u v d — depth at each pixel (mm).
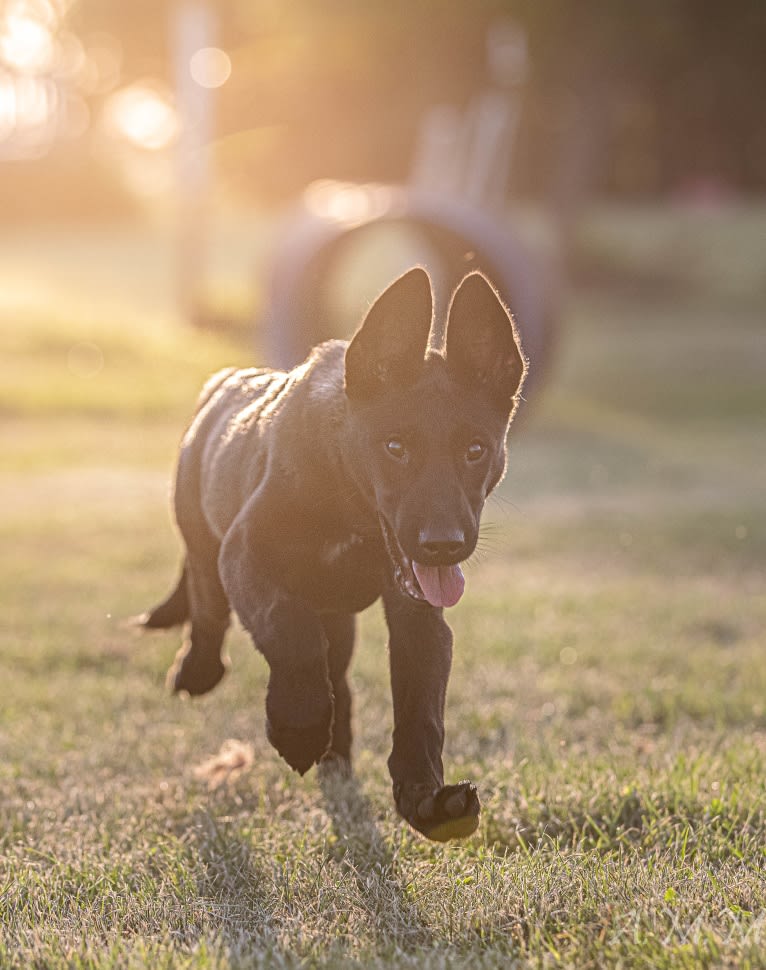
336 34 37656
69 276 36531
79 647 7543
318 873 4016
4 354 20922
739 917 3469
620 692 6578
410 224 18938
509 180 48844
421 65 38656
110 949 3309
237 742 5641
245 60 41719
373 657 7281
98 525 11578
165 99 64875
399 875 4047
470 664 7242
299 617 3789
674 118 49625
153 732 5875
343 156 51656
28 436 16641
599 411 21688
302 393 3910
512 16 33906
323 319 19672
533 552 10953
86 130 65375
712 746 5363
